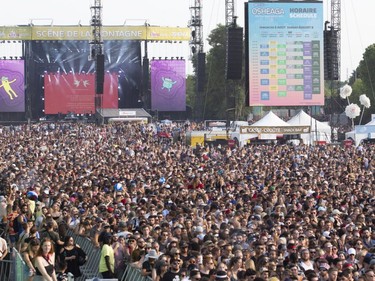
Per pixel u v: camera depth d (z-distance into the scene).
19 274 37.84
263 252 38.19
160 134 159.50
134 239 39.56
